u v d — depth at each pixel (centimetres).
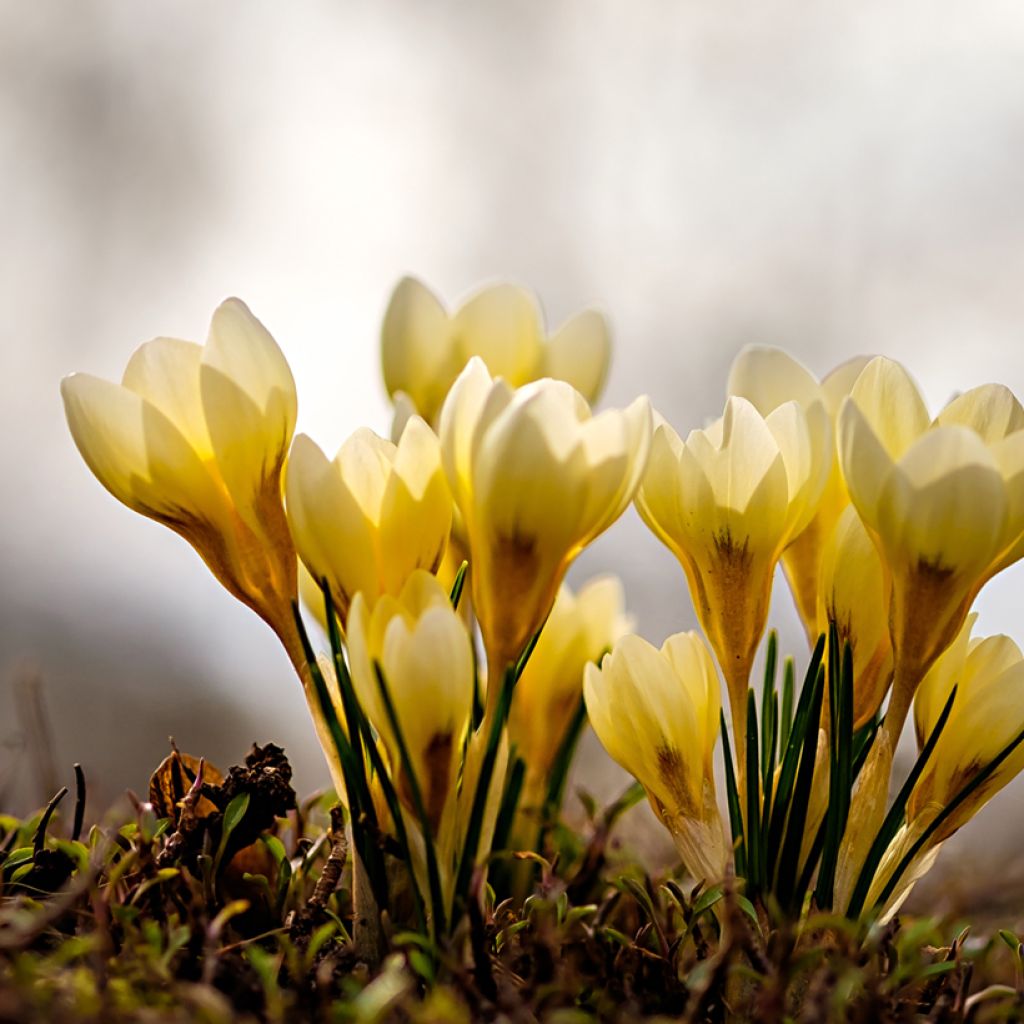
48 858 87
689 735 85
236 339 85
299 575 89
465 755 85
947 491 83
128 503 85
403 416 89
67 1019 81
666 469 86
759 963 83
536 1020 83
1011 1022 84
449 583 89
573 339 93
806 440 85
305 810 90
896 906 86
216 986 84
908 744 120
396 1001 82
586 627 91
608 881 87
